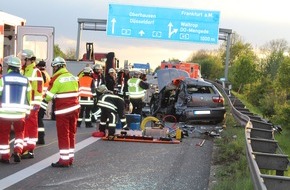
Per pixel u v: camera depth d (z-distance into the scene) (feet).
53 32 48.26
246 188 22.94
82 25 122.31
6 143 29.40
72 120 29.58
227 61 125.08
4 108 28.60
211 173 28.99
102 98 40.98
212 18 111.04
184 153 36.11
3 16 41.70
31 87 30.60
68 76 29.25
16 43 46.26
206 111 57.06
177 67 124.57
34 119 31.40
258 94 175.32
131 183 25.76
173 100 61.31
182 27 111.55
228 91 108.06
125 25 111.75
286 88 139.74
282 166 25.16
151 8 111.34
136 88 55.98
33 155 31.71
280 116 110.11
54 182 25.26
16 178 25.71
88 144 38.37
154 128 43.78
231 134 46.06
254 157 24.17
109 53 79.92
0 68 34.35
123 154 34.55
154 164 31.30
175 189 24.75
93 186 24.77
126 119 50.24
